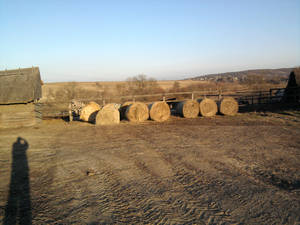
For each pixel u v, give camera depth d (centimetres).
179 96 2966
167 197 378
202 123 1098
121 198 381
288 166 492
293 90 1639
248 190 391
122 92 3459
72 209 351
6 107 1270
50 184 451
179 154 607
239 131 869
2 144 830
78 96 2817
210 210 333
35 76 1455
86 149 705
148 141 770
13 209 357
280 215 314
